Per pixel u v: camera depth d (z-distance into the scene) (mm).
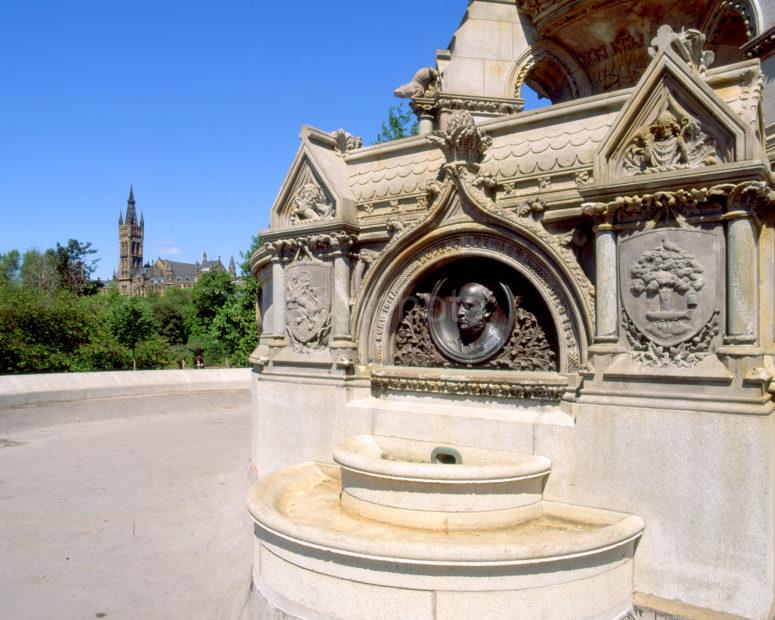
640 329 4844
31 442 11570
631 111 4875
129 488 8445
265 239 7188
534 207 5492
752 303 4469
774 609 4523
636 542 4793
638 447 4812
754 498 4352
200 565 5992
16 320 27844
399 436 6117
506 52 10352
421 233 6113
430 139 5914
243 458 10125
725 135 4578
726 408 4461
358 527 4895
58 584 5523
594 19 9141
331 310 6613
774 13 7176
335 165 6879
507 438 5500
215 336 40906
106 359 31062
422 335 6410
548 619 4195
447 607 4098
